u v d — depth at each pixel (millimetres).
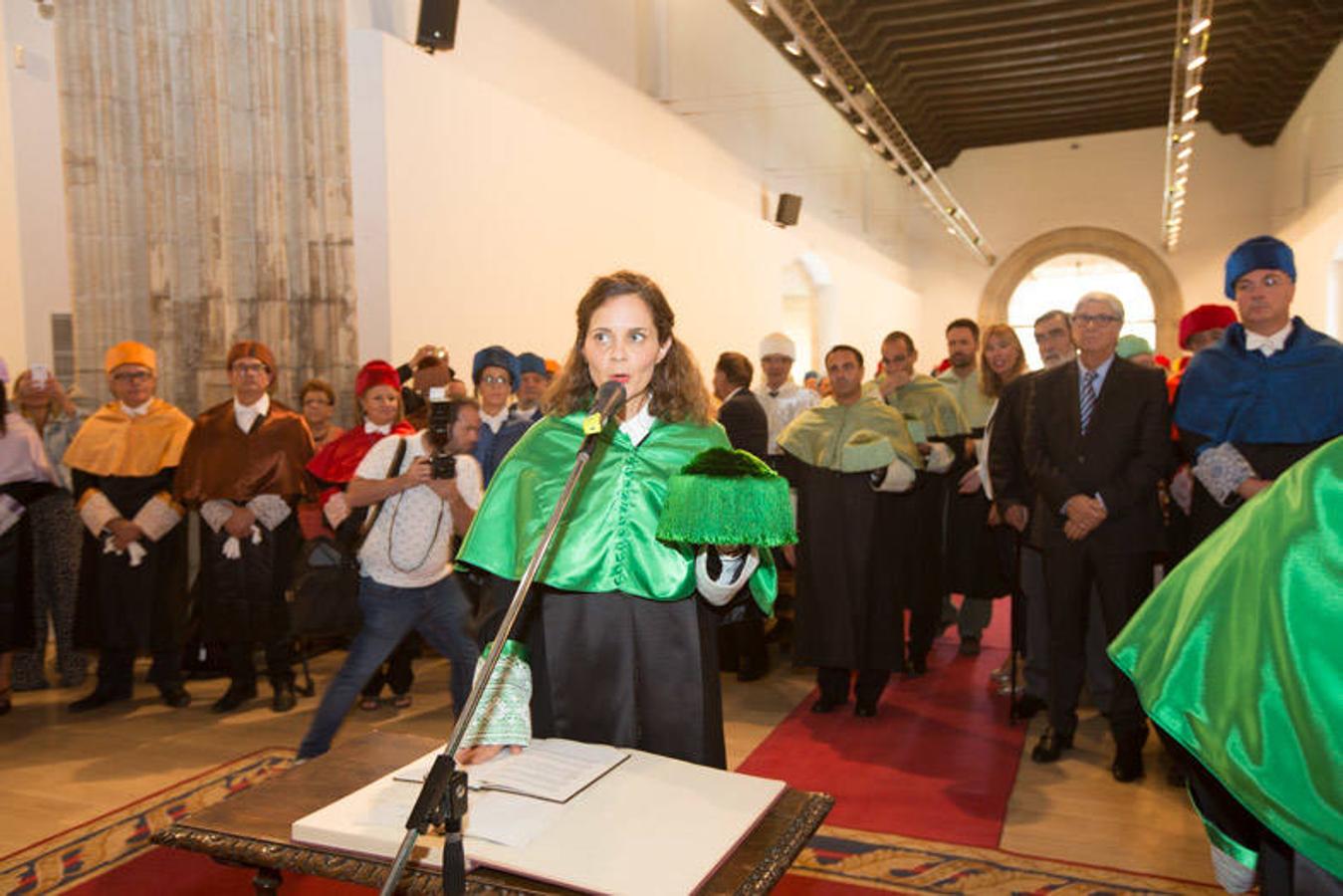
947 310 20297
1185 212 18641
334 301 5918
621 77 8852
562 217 7684
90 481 4633
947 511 5371
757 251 11781
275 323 5910
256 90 5859
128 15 5781
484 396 4707
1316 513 1189
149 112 5777
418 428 4613
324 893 2809
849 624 4355
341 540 3492
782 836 1417
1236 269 3289
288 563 4645
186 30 5812
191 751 4059
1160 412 3596
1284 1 11852
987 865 2994
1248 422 3211
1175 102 11180
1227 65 14297
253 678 4695
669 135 9734
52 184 6465
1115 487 3533
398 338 5945
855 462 4277
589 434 1487
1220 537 1325
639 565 1771
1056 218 19438
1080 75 14828
